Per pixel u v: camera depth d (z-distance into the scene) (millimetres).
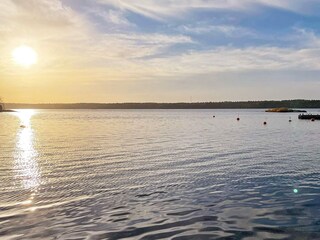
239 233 10500
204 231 10672
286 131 57844
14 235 10266
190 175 18953
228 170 20453
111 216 12000
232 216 12031
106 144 35906
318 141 39688
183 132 55281
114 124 84125
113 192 15203
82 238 10070
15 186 16312
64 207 12984
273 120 106562
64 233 10445
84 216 11977
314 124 82312
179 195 14719
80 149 31359
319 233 10453
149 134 50719
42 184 16750
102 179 17906
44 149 31531
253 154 27812
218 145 34812
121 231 10641
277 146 34031
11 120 113500
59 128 67750
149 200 13961
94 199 14078
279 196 14547
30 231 10586
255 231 10656
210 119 116875
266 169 20797
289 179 17844
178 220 11633
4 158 25609
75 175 18984
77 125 80000
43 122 97438
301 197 14375
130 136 46906
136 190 15555
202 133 52969
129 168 21219
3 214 12141
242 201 13828
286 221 11516
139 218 11812
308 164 22688
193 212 12477
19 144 36406
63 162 23625
